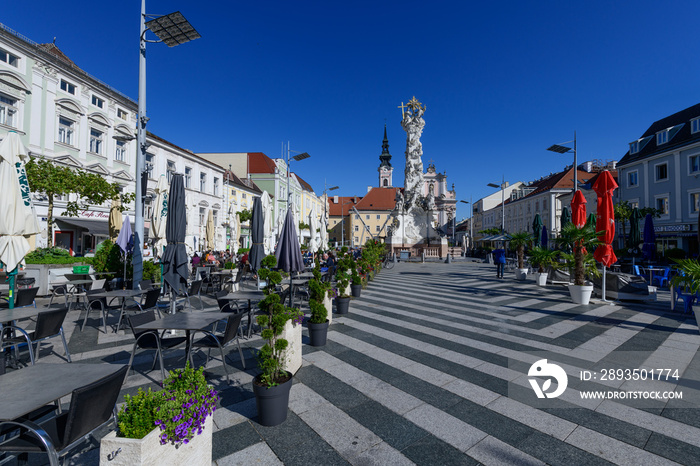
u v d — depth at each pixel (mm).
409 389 4395
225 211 37031
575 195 12477
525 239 17906
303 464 2906
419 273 21609
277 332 3684
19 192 5688
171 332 6953
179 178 7215
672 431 3340
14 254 5598
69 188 13852
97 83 21984
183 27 9773
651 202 28734
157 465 2076
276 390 3482
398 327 7500
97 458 2984
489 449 3107
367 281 15781
